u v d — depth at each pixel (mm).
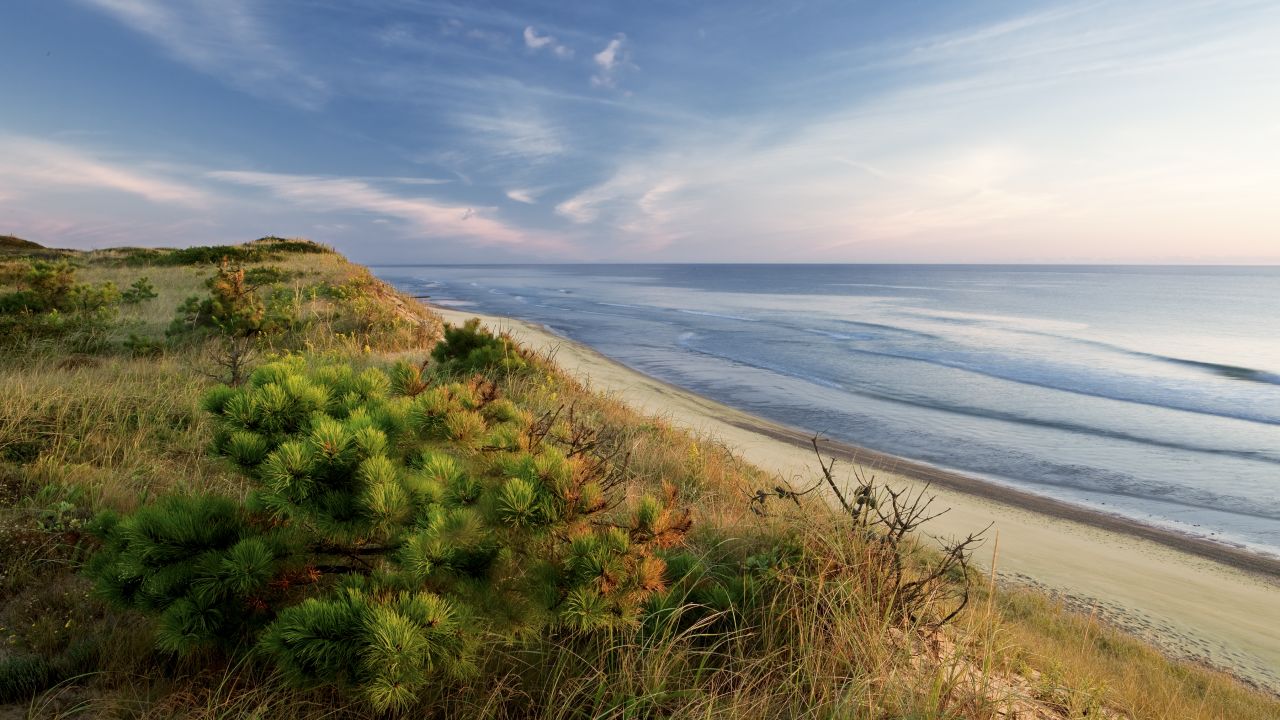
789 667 2963
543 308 63781
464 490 2607
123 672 2520
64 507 3887
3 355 8617
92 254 33656
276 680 2420
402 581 2443
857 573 3520
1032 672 4012
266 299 15742
